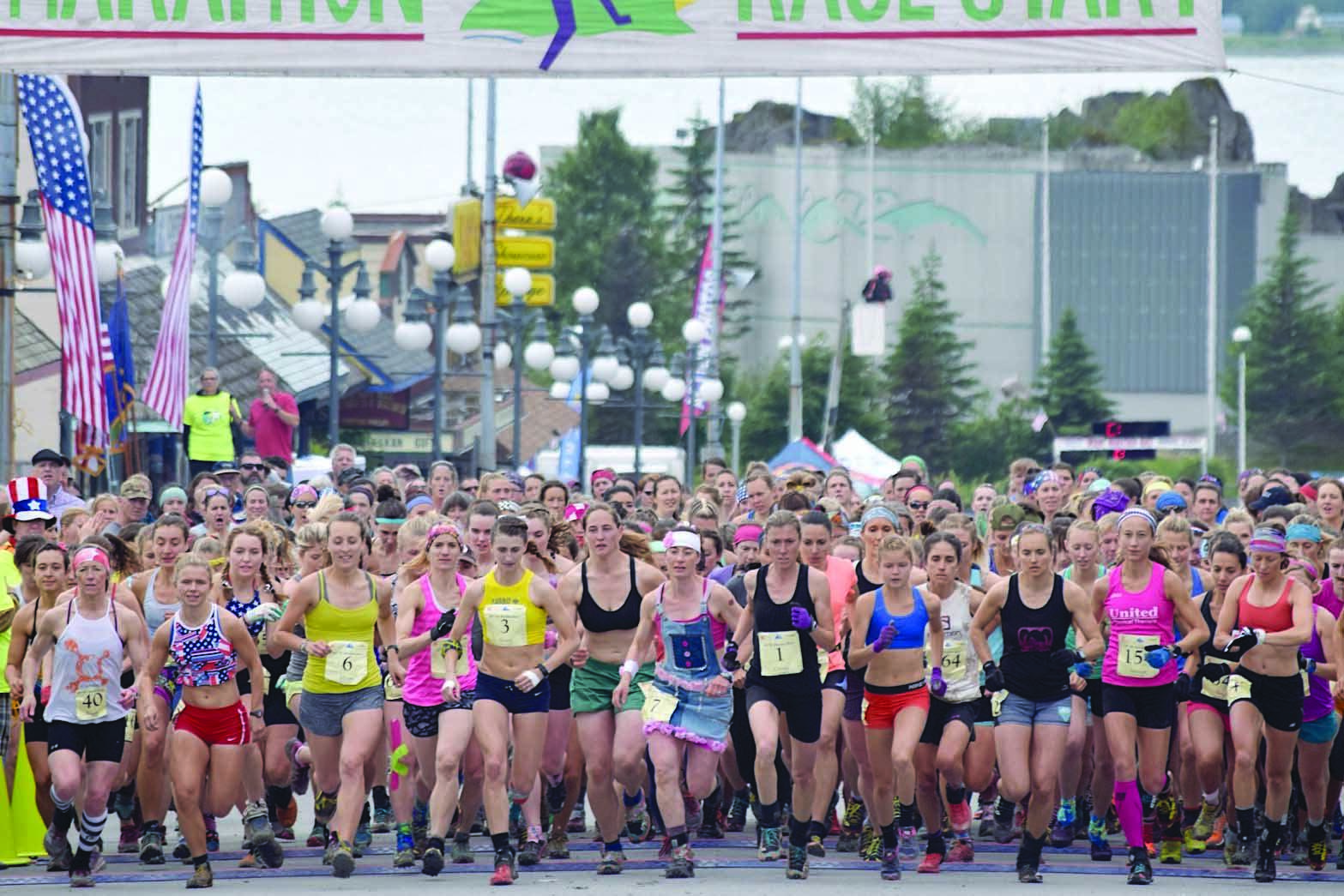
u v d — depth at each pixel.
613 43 44.94
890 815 30.39
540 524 33.97
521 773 30.34
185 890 29.09
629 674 30.00
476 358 140.88
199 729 29.50
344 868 29.64
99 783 29.77
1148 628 30.34
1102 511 37.88
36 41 45.09
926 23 44.56
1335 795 32.78
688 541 29.80
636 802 34.25
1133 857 30.09
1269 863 30.59
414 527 34.16
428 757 30.92
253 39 45.09
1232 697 31.36
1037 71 44.50
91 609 29.94
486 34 45.03
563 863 31.95
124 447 58.22
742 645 30.44
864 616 30.20
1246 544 37.25
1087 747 34.19
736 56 44.84
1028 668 29.98
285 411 67.94
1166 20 44.28
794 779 30.17
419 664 30.81
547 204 75.19
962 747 30.50
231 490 48.38
